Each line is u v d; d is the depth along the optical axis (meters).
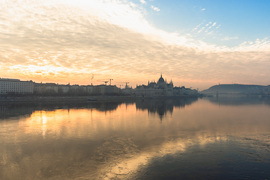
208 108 176.62
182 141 59.88
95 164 41.94
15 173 37.59
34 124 86.00
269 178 36.28
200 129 78.06
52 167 40.31
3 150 50.47
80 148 52.47
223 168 40.34
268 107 187.25
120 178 36.00
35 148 52.12
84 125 85.06
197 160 44.41
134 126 83.88
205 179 35.88
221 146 54.84
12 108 147.75
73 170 39.03
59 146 54.03
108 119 103.38
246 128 80.31
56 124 86.75
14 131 71.88
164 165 41.69
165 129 77.75
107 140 60.50
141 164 42.19
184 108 175.50
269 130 76.31
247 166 41.31
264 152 50.06
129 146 54.44
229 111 149.38
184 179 35.84
